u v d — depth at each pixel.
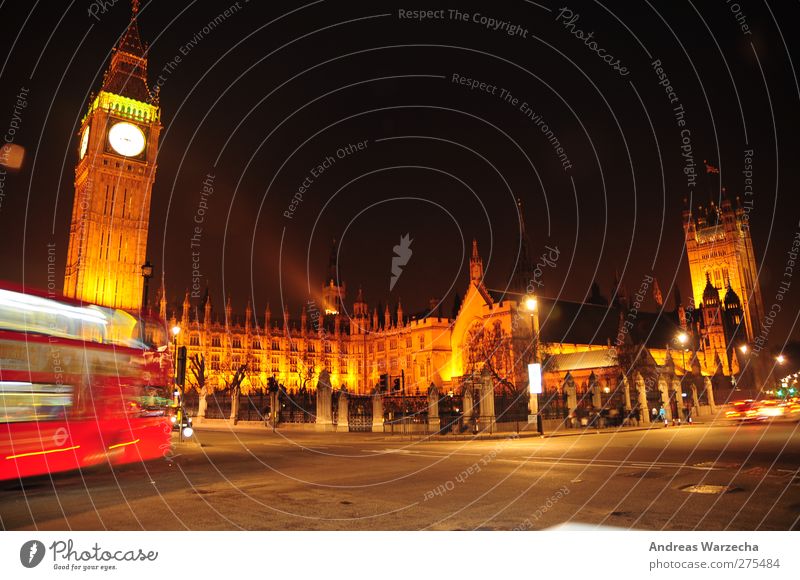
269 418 48.25
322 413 42.84
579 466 16.98
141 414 20.09
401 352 119.62
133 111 113.81
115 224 108.31
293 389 116.81
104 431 17.48
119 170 110.25
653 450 21.91
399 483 14.15
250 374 122.69
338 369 140.12
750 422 47.56
